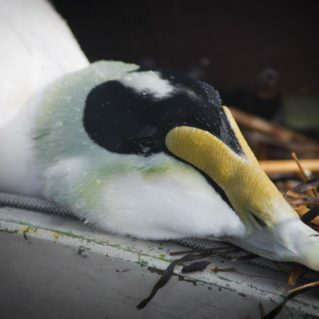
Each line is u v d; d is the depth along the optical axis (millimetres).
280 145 2211
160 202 1508
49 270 1529
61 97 1545
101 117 1525
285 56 2682
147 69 1539
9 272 1536
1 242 1532
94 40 2588
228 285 1505
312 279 1506
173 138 1507
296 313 1496
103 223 1523
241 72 2686
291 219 1490
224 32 2680
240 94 2539
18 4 1604
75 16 2533
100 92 1532
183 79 1530
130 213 1515
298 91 2641
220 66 2689
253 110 2447
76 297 1530
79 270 1524
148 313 1521
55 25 1610
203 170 1503
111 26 2594
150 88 1523
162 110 1516
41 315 1540
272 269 1515
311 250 1486
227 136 1518
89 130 1526
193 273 1509
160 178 1508
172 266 1511
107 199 1517
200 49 2688
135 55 2648
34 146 1550
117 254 1517
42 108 1550
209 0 2635
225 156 1498
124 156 1517
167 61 2688
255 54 2688
